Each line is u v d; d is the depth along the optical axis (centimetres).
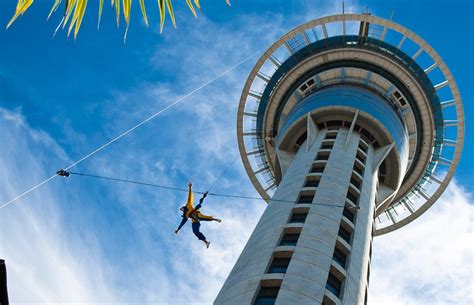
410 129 5769
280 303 2544
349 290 2880
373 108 5088
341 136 4791
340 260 3148
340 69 5812
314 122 5181
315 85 5922
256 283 2727
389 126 5047
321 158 4484
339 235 3394
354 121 4878
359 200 3891
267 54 5959
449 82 5597
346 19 5700
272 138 5991
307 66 6028
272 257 2988
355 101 5103
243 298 2641
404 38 5653
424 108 5762
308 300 2598
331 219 3378
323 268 2877
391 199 5322
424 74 5669
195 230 2816
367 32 5800
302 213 3509
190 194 2875
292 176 4156
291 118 5403
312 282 2727
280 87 6138
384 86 5691
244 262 3039
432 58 5581
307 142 4812
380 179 5209
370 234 3700
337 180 3922
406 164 5303
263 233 3306
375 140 5072
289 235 3256
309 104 5309
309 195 3778
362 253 3331
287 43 6009
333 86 5550
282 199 3759
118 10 914
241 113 6216
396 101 5681
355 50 5825
